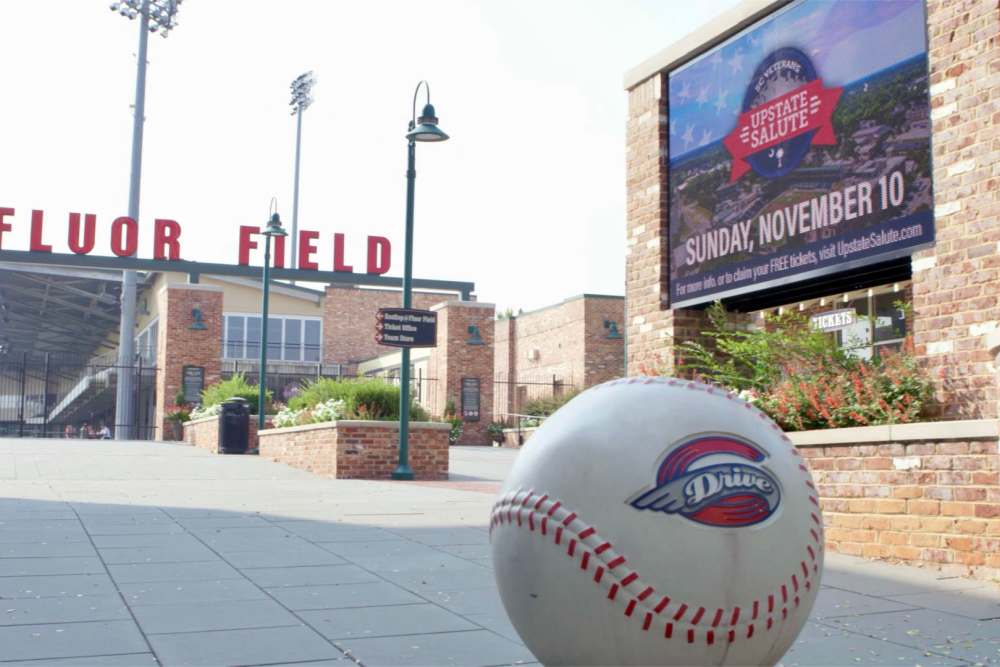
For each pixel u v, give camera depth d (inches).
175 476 694.5
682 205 498.6
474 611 235.3
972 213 341.1
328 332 1895.9
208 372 1365.7
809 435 364.2
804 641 210.8
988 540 292.7
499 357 1820.9
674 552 133.3
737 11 458.0
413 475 695.1
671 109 510.6
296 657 189.8
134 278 1536.7
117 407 1492.4
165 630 212.2
